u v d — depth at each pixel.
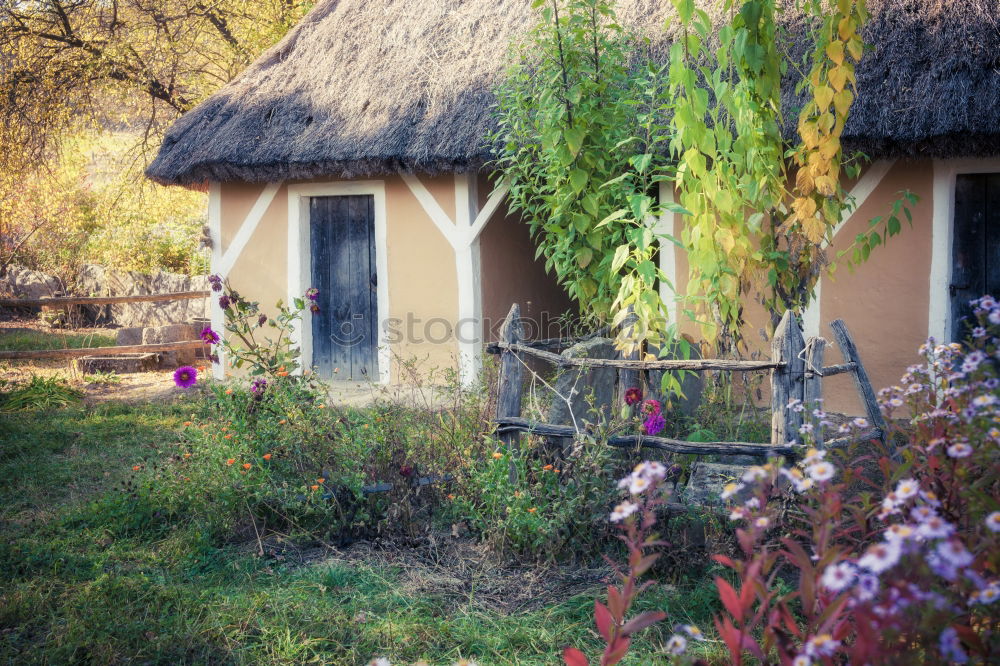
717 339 5.00
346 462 4.21
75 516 4.46
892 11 5.96
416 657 2.97
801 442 3.48
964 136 5.39
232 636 3.14
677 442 3.64
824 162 4.33
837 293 6.37
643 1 7.23
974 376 2.38
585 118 5.66
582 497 3.67
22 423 6.68
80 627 3.16
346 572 3.69
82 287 14.74
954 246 6.08
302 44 8.96
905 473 2.47
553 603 3.34
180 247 14.16
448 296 7.86
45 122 13.12
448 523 4.13
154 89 13.91
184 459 4.59
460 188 7.69
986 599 1.60
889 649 1.65
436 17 8.29
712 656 2.79
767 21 4.33
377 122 7.58
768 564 2.01
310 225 8.59
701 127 4.19
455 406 5.04
